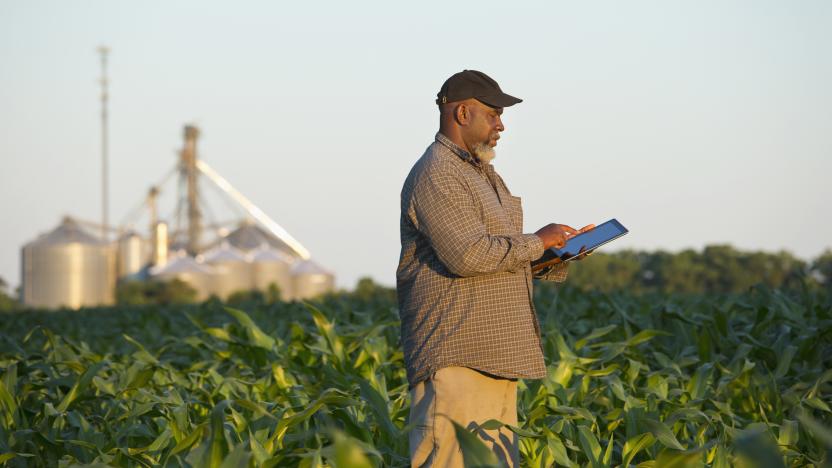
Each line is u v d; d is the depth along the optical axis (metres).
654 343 13.30
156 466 8.22
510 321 7.14
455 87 7.24
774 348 11.84
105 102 174.12
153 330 18.58
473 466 5.75
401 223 7.43
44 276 179.50
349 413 8.52
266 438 8.21
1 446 8.87
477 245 6.86
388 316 16.06
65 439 9.30
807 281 15.33
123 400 10.81
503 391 7.32
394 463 8.48
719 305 16.09
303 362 12.62
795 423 8.95
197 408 10.45
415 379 7.22
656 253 156.25
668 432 8.12
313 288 190.38
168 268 179.38
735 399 11.03
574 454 8.84
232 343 12.86
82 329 20.56
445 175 7.06
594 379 11.54
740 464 8.04
